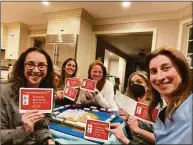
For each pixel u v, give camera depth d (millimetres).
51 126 1046
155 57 733
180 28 3107
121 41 5332
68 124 1062
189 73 700
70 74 2246
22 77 989
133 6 3219
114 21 3844
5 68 3219
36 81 972
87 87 1763
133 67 7926
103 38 4879
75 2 3303
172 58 702
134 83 1270
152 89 1020
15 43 4727
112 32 3863
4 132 834
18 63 993
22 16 4227
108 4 3250
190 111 596
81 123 1077
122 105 1258
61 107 1513
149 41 5059
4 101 916
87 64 3982
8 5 3572
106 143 824
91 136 863
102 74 2049
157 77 711
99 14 3775
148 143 941
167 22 3305
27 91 842
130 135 963
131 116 1078
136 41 5242
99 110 1530
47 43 3926
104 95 1964
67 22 3729
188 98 649
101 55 4988
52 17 3918
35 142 891
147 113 1040
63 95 1680
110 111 1495
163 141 611
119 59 7598
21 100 832
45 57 1002
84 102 1789
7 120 917
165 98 764
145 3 3051
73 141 843
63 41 3732
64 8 3625
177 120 605
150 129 1007
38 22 4656
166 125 668
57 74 1688
